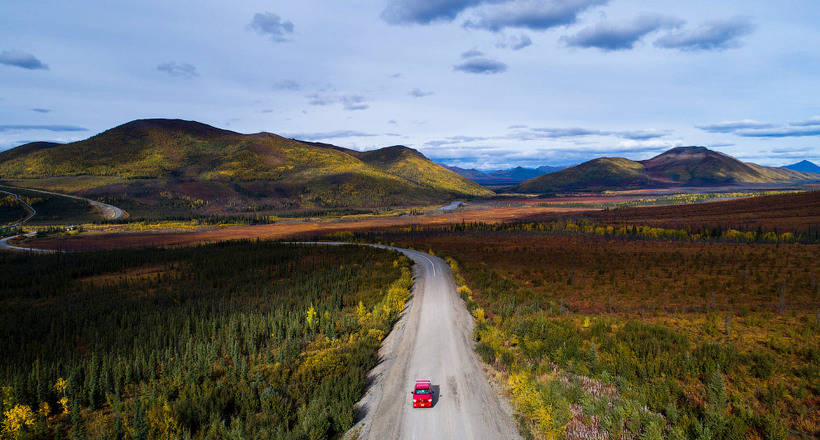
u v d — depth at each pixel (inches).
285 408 893.2
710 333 1165.1
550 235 5511.8
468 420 829.2
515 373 996.6
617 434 715.4
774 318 1334.9
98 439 919.0
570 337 1175.6
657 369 903.7
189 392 1058.1
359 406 920.9
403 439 776.3
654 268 2667.3
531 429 776.3
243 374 1131.3
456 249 4394.7
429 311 1760.6
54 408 1191.6
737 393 777.6
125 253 5191.9
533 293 2022.6
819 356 899.4
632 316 1492.4
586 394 832.3
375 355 1263.5
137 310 2522.1
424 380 1035.9
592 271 2711.6
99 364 1588.3
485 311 1692.9
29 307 2847.0
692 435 685.3
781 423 661.3
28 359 1790.1
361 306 1856.5
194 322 2028.8
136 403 1007.6
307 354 1273.4
